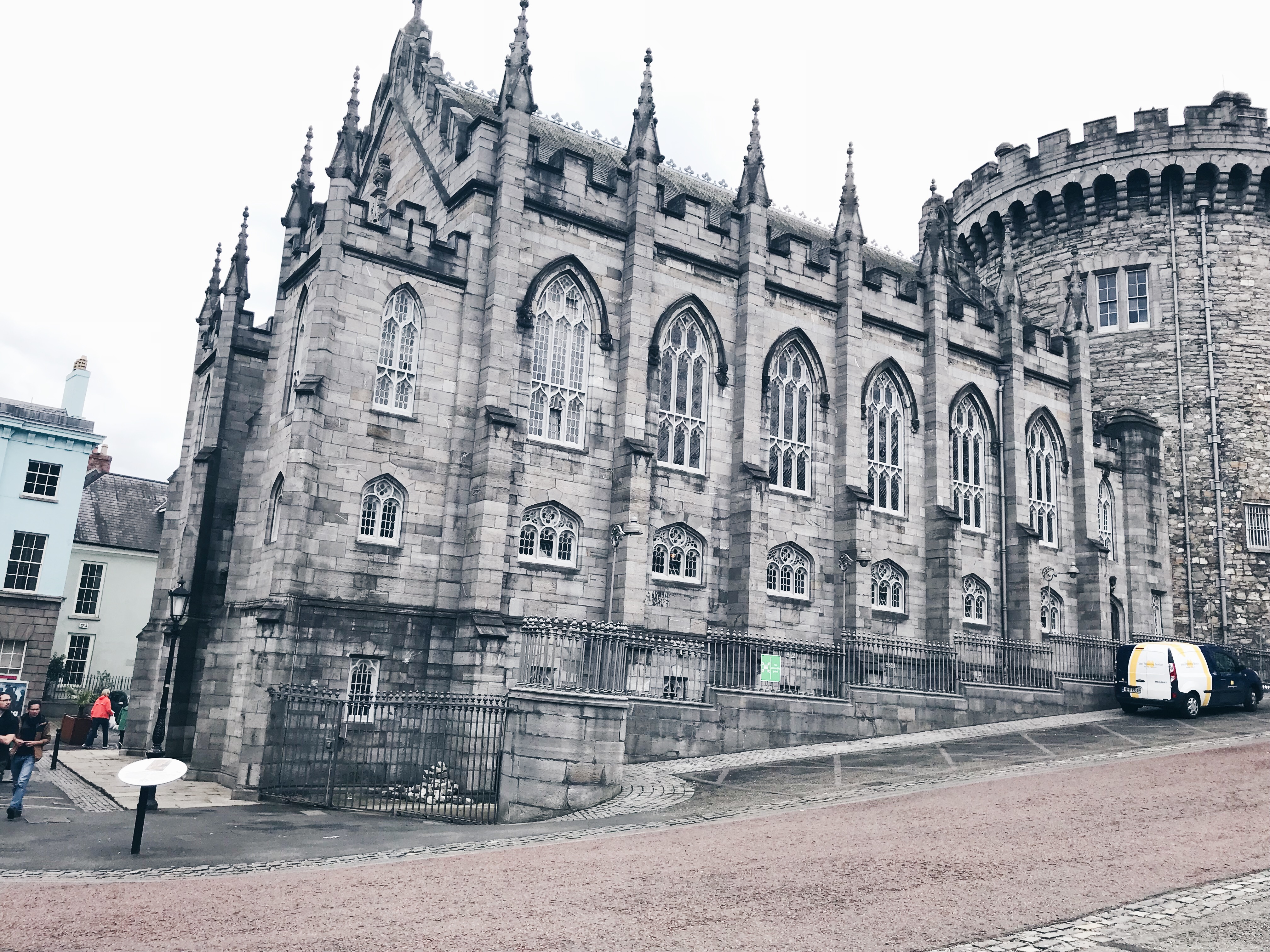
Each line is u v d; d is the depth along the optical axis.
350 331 27.47
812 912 11.38
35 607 49.97
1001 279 45.69
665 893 12.31
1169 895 11.90
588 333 31.55
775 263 36.09
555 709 20.59
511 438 28.41
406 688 26.81
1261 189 48.19
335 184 27.81
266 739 24.22
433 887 13.01
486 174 30.30
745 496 32.75
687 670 28.66
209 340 38.97
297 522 25.62
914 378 39.81
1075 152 50.94
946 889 12.23
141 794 16.19
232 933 10.86
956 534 38.16
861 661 31.22
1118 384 49.59
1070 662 36.59
